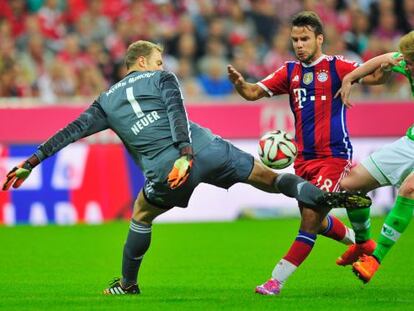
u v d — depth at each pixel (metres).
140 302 16.98
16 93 43.09
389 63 18.34
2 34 44.50
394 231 17.73
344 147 19.31
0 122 35.53
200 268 23.56
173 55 46.28
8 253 27.19
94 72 44.16
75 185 35.84
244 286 20.02
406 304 16.52
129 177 36.25
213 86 45.25
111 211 36.06
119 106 17.69
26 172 17.61
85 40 46.22
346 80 18.62
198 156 17.27
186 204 17.88
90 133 18.03
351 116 36.56
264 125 36.16
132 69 18.19
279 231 32.59
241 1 48.88
